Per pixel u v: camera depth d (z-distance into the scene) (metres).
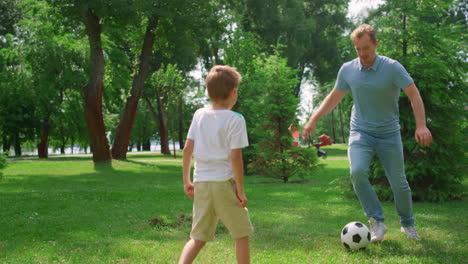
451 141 7.96
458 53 8.07
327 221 5.80
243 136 2.84
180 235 5.00
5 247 4.42
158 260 3.83
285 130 13.10
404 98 8.17
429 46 8.27
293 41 32.78
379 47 8.70
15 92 28.06
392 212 6.48
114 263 3.76
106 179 14.41
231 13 24.30
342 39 8.88
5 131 32.00
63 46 26.42
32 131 32.88
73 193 9.90
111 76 27.92
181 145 38.06
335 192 9.41
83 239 4.82
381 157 4.61
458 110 8.06
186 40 21.09
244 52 24.47
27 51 26.12
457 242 4.44
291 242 4.50
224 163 2.87
